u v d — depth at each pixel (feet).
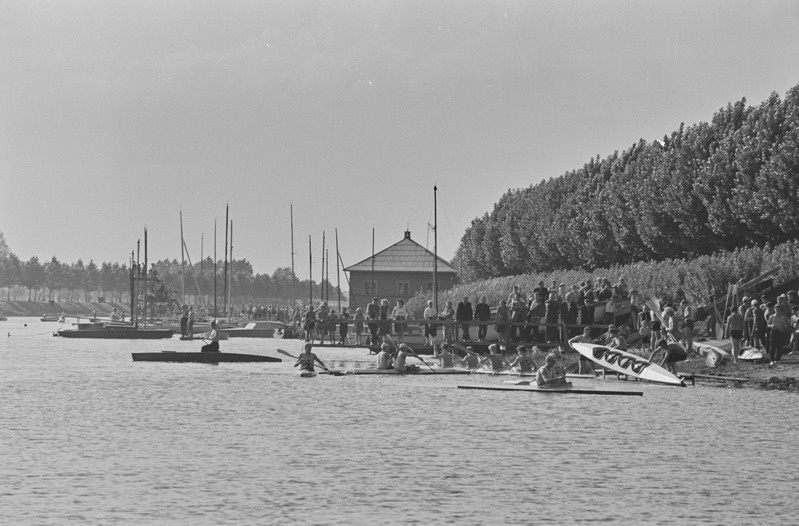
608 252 572.10
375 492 155.22
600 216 574.56
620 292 345.72
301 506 147.02
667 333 302.86
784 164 390.63
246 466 173.37
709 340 339.98
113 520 139.33
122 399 267.59
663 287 411.34
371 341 414.62
